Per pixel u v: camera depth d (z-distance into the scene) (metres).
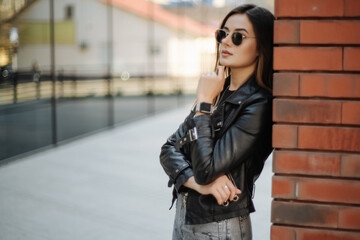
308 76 1.45
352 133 1.43
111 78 14.71
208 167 1.54
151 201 5.34
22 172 6.80
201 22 21.19
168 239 4.16
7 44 8.38
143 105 16.97
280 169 1.49
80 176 6.56
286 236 1.51
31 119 11.70
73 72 16.48
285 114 1.48
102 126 11.38
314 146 1.46
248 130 1.56
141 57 22.61
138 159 7.75
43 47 9.30
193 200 1.67
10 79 9.17
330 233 1.47
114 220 4.68
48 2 8.90
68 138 9.52
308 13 1.44
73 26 15.34
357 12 1.40
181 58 23.23
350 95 1.42
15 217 4.76
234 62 1.67
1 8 7.84
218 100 1.79
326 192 1.47
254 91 1.64
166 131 11.01
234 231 1.65
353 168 1.44
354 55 1.41
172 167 1.71
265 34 1.66
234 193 1.60
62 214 4.87
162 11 23.44
